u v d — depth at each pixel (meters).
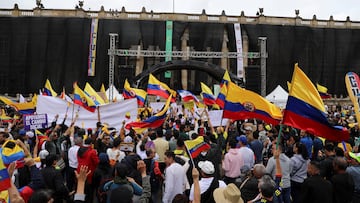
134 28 55.03
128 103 17.39
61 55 54.00
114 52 44.81
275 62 55.97
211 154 9.95
